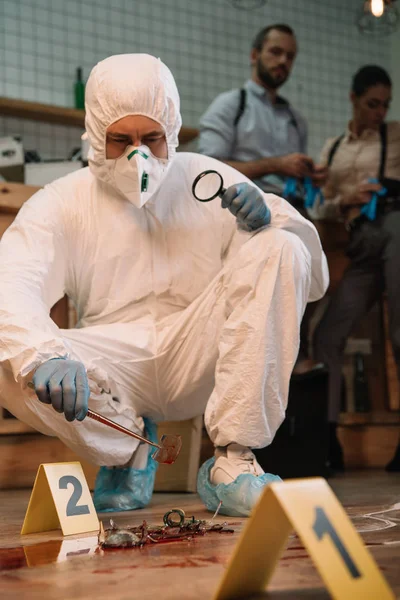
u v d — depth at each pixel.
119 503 1.99
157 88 1.94
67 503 1.59
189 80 5.50
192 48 5.53
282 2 5.84
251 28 5.77
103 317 2.09
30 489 2.92
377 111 3.86
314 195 3.59
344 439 3.62
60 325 3.26
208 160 2.19
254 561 0.96
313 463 2.93
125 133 1.93
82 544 1.42
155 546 1.37
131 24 5.35
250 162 3.57
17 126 4.93
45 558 1.29
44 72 5.06
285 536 0.96
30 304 1.79
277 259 1.82
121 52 5.31
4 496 2.63
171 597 0.98
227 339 1.81
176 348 2.02
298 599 0.97
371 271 3.74
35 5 5.05
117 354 1.99
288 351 1.82
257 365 1.77
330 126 5.89
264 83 3.90
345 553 0.88
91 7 5.22
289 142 3.98
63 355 1.71
